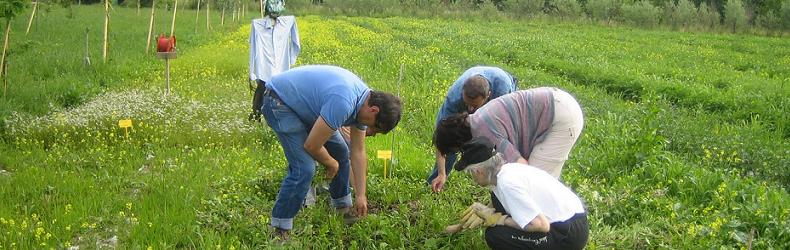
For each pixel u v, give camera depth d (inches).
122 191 258.5
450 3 1811.0
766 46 1115.9
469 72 239.3
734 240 220.4
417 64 607.2
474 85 218.8
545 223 172.4
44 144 323.6
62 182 259.1
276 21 415.5
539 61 736.3
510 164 181.9
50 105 376.8
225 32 1030.4
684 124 403.9
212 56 630.5
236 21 1285.7
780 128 431.5
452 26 1352.1
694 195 271.1
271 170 277.6
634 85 567.2
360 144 217.0
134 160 299.0
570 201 184.4
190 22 1218.6
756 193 263.3
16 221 219.0
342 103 196.9
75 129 328.5
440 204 247.1
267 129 342.0
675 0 1728.6
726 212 246.7
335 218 230.4
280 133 210.5
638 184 280.4
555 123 206.7
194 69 553.6
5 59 429.1
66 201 242.4
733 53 973.8
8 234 205.8
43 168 280.2
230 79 522.3
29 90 422.9
